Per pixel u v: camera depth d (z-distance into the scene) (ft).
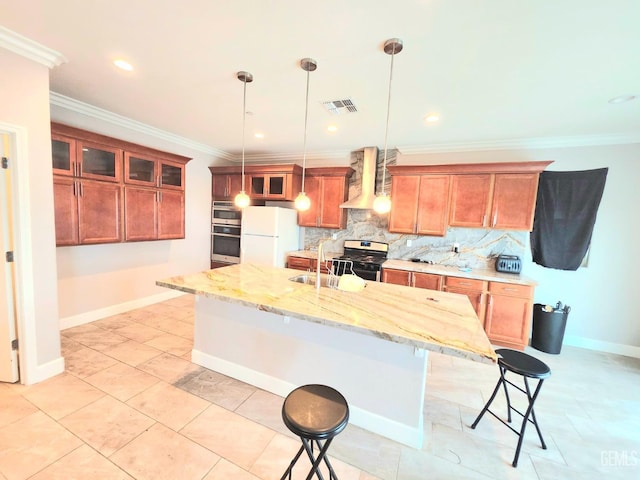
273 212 13.93
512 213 11.17
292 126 11.09
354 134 11.80
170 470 5.04
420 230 12.60
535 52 5.77
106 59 6.73
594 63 6.05
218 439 5.77
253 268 9.63
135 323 11.12
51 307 7.37
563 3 4.48
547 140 11.11
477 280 10.89
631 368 9.50
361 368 6.24
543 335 10.48
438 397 7.52
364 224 14.61
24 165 6.58
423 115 9.32
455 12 4.79
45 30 5.74
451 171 11.91
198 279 7.78
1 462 5.02
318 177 14.61
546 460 5.61
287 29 5.45
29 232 6.80
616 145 10.37
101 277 11.34
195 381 7.63
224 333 7.95
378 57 6.23
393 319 5.42
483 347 4.33
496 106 8.41
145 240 11.70
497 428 6.43
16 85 6.31
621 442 6.16
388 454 5.61
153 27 5.54
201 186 15.31
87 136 9.45
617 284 10.62
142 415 6.31
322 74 7.02
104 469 4.99
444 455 5.63
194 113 10.10
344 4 4.72
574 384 8.41
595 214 10.52
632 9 4.52
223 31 5.58
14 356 7.04
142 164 11.55
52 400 6.61
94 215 9.87
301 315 5.51
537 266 11.62
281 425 6.23
